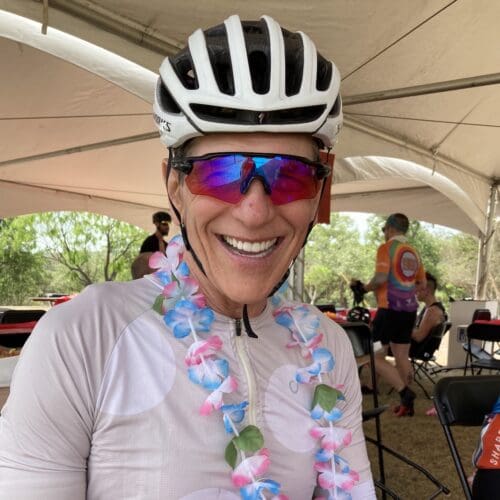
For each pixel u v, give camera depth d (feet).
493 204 21.76
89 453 2.17
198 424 2.28
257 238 2.33
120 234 65.46
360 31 9.74
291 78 2.44
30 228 60.39
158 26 9.02
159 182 24.16
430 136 15.75
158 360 2.32
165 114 2.45
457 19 9.64
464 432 12.35
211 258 2.41
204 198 2.32
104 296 2.40
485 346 22.88
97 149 18.72
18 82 12.41
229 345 2.59
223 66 2.37
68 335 2.17
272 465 2.50
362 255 81.76
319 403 2.64
